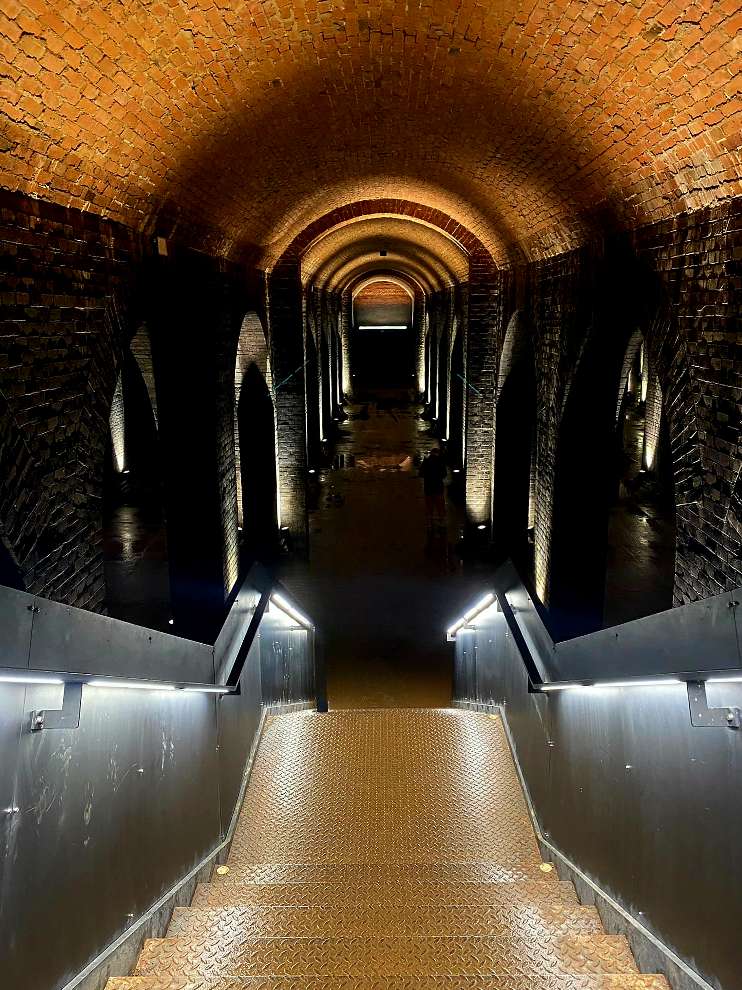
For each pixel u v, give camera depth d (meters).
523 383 14.37
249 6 4.69
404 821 6.14
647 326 6.25
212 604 9.63
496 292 14.85
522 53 5.28
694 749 3.32
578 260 8.73
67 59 4.12
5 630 2.62
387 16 5.25
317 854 5.70
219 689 5.35
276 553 15.09
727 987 2.98
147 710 4.11
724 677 2.88
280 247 13.48
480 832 6.03
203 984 3.61
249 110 6.42
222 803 5.84
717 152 4.68
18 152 4.34
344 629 12.79
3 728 2.62
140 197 6.20
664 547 14.27
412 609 13.39
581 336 8.59
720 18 3.76
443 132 8.09
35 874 2.81
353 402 33.50
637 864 3.95
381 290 43.06
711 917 3.12
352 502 18.89
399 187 13.55
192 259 8.45
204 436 9.35
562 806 5.45
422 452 23.72
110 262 5.91
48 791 2.93
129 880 3.77
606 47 4.63
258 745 7.42
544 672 6.27
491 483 15.34
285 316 14.91
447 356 22.89
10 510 4.36
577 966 3.79
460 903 4.75
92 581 5.60
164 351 8.96
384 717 7.97
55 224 5.00
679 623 3.57
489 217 11.48
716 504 5.03
